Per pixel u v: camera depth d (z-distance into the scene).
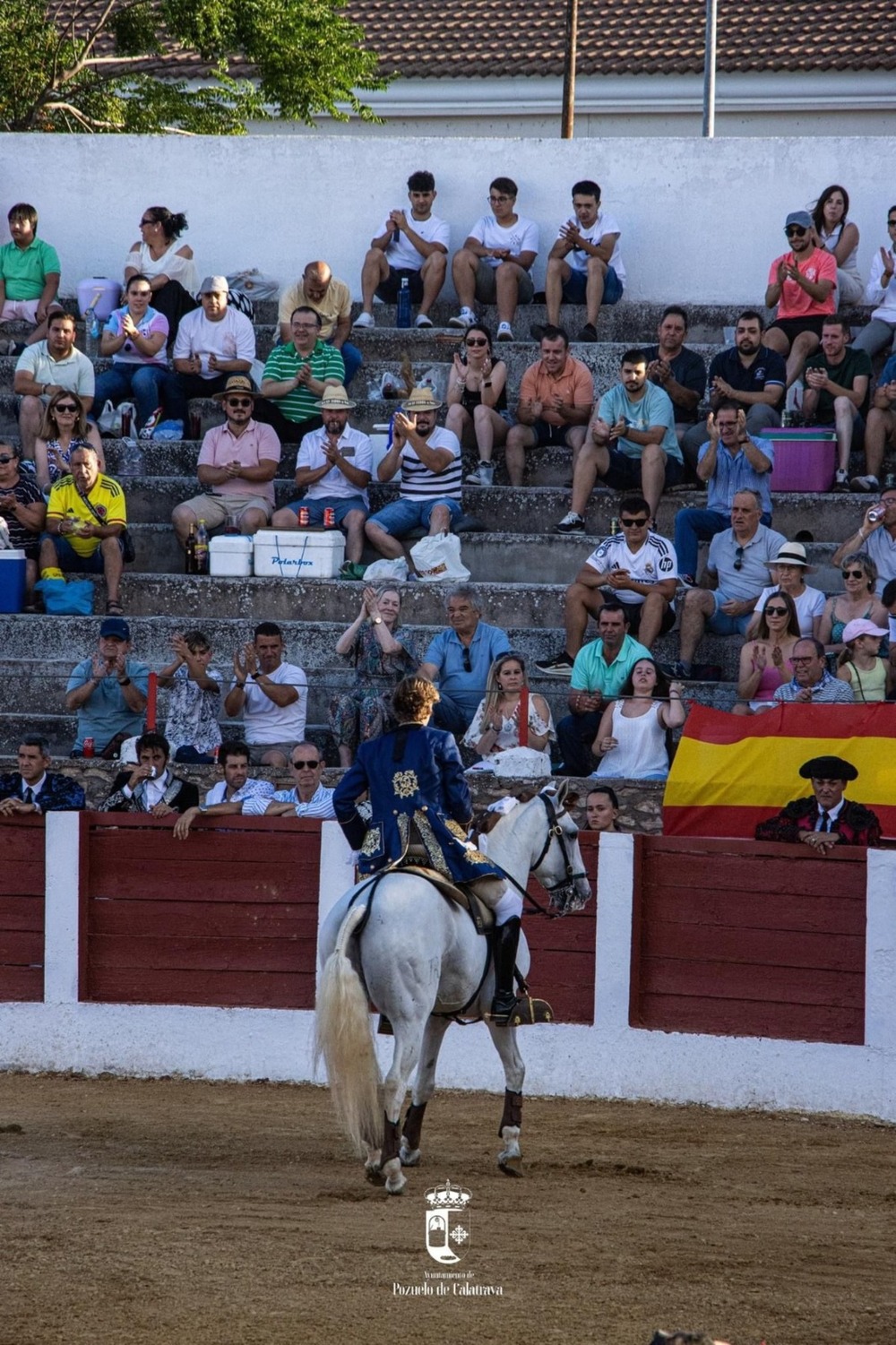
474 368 52.94
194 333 55.97
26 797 38.78
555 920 36.66
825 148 60.16
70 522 47.44
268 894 37.41
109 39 85.31
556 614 47.38
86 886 37.84
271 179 63.09
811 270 55.03
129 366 56.19
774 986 35.53
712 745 37.72
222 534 50.47
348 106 82.62
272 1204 24.81
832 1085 34.91
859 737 37.06
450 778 26.97
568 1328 19.27
